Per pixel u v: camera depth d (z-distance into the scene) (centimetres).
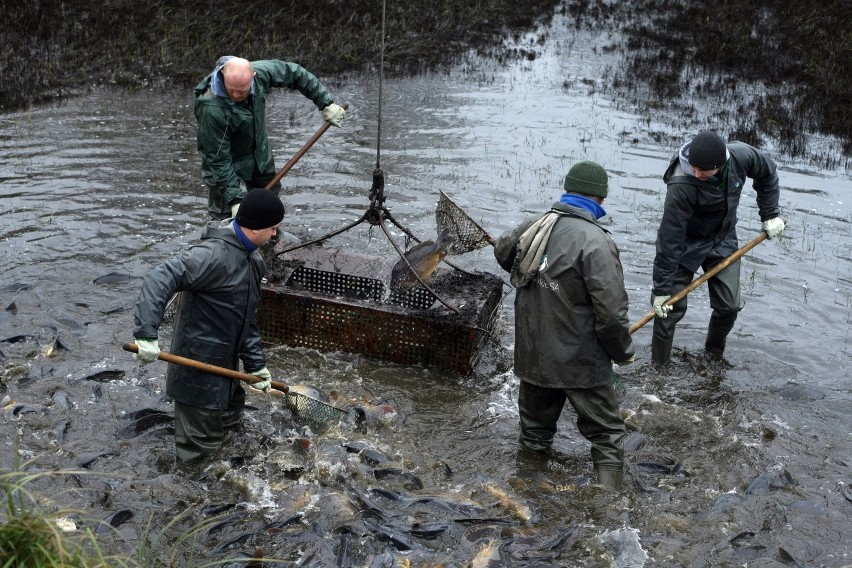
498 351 671
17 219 854
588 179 484
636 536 447
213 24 1672
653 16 1911
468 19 1839
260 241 477
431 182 1001
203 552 425
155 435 532
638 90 1452
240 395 531
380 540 441
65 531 348
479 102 1359
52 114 1217
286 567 418
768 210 596
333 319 641
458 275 672
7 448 506
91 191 938
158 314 443
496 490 492
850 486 506
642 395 611
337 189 967
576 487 499
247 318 491
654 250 844
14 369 594
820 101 1399
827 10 1867
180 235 839
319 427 543
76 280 736
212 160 682
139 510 454
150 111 1253
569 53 1666
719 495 494
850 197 1011
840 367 654
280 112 1265
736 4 1945
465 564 426
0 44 1528
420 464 522
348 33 1683
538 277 490
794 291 773
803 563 438
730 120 1307
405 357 636
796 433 566
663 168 1088
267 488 481
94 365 612
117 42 1573
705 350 676
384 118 1257
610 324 470
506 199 955
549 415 525
